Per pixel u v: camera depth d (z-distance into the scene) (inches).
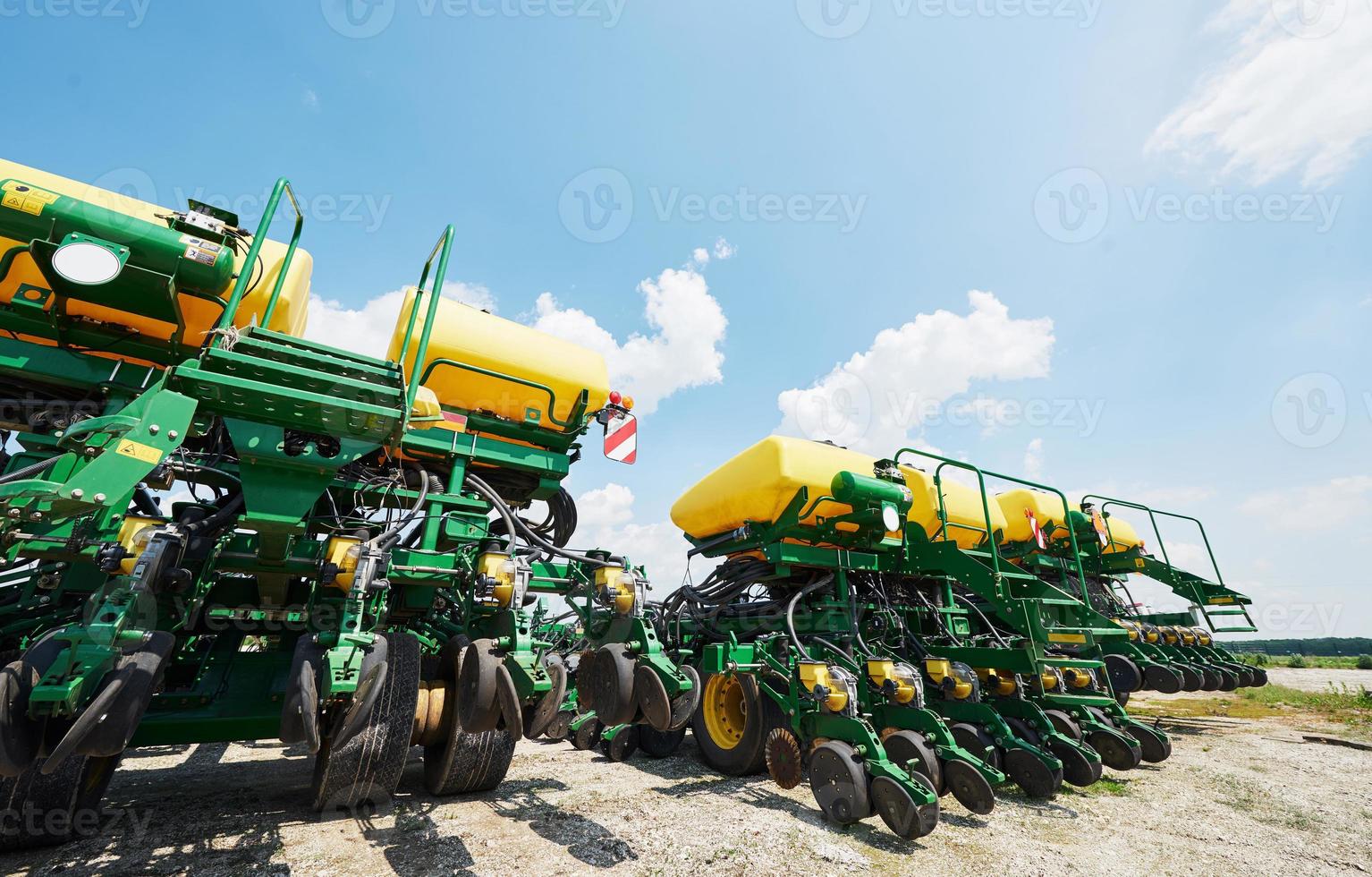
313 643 134.6
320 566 146.1
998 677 233.6
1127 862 147.7
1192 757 272.2
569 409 222.4
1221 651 407.8
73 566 161.2
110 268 109.3
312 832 147.6
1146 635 374.9
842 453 291.6
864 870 139.1
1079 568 276.1
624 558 166.7
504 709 136.0
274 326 166.9
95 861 127.5
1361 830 172.2
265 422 113.9
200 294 128.0
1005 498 399.9
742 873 134.1
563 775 226.5
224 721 149.9
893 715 202.5
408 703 156.6
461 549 182.2
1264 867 145.4
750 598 304.5
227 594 172.6
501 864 133.4
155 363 157.5
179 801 173.6
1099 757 218.4
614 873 130.6
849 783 166.1
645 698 144.5
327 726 143.2
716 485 302.4
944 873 138.5
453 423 199.9
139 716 96.3
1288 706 429.4
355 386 112.3
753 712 228.4
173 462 147.3
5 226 109.6
